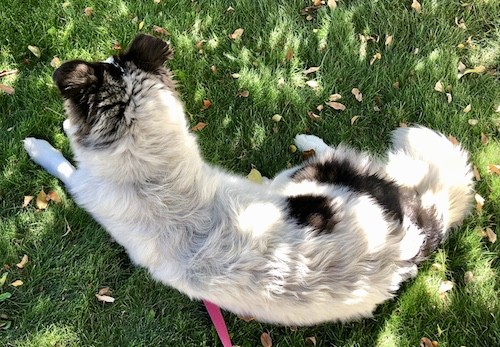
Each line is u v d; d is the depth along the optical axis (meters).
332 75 1.39
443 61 1.42
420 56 1.43
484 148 1.36
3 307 1.14
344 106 1.36
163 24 1.37
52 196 1.19
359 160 1.10
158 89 0.85
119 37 1.35
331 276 0.94
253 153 1.32
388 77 1.40
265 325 1.20
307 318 1.00
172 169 0.90
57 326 1.14
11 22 1.31
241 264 0.92
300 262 0.93
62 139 1.23
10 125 1.24
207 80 1.35
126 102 0.82
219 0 1.41
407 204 1.04
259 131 1.33
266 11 1.43
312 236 0.94
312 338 1.19
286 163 1.32
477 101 1.39
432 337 1.21
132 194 0.91
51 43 1.31
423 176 1.09
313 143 1.31
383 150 1.35
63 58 1.31
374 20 1.45
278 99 1.36
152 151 0.86
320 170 1.09
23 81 1.27
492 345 1.20
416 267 1.11
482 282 1.25
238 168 1.31
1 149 1.20
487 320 1.21
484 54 1.46
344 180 1.05
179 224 0.94
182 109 0.93
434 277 1.25
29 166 1.21
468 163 1.30
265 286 0.93
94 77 0.80
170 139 0.88
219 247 0.93
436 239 1.08
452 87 1.41
